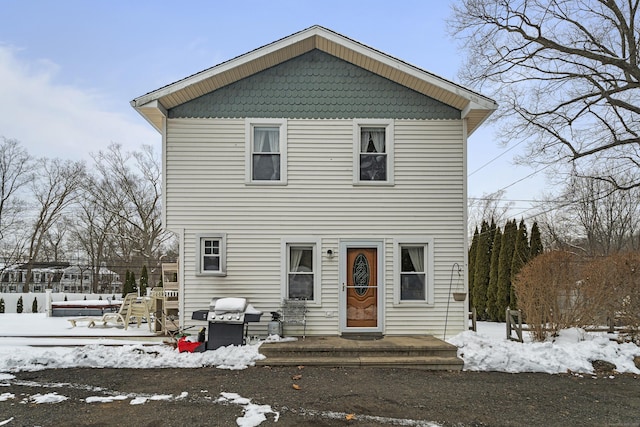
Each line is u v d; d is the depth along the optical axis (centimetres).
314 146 1054
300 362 833
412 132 1062
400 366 828
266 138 1064
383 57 1012
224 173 1040
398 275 1042
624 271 996
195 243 1029
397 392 672
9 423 530
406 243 1045
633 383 752
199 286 1025
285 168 1045
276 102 1058
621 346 917
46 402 611
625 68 1545
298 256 1052
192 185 1037
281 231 1038
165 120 1040
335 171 1050
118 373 776
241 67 1019
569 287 1007
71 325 1318
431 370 822
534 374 804
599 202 3031
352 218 1046
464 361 834
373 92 1066
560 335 1001
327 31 1010
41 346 1002
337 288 1034
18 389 675
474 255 1872
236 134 1048
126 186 3750
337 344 895
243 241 1034
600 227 3052
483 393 678
